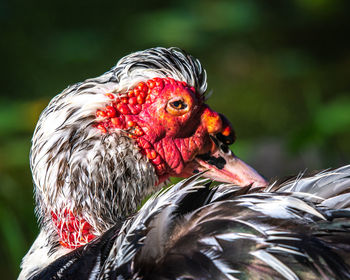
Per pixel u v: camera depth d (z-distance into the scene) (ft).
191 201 22.82
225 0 95.55
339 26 92.27
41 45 95.40
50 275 23.52
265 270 19.49
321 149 52.49
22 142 65.67
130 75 26.43
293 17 95.35
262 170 52.54
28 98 82.02
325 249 19.69
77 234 25.88
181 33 90.58
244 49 90.53
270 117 72.43
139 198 26.50
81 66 89.30
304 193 21.90
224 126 27.91
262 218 20.76
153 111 26.32
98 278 21.97
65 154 25.17
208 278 19.69
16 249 42.14
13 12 103.50
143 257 20.97
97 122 25.59
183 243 20.85
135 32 93.81
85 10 104.17
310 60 86.53
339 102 53.78
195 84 27.35
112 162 25.41
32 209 45.83
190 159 27.55
